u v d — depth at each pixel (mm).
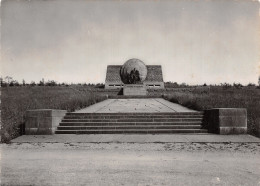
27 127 16375
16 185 7059
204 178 7594
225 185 6996
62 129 17031
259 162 9469
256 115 18188
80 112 19859
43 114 16359
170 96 32062
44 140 14508
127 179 7504
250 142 13625
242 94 28094
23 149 12078
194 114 18391
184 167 8789
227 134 15781
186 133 16375
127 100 32094
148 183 7152
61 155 10711
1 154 10945
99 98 31328
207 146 12625
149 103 28016
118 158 10125
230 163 9344
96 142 13875
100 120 18016
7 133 15312
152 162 9469
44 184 7121
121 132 16516
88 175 7906
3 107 21594
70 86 49938
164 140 14203
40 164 9219
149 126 17047
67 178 7617
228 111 15859
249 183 7156
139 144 13211
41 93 36031
